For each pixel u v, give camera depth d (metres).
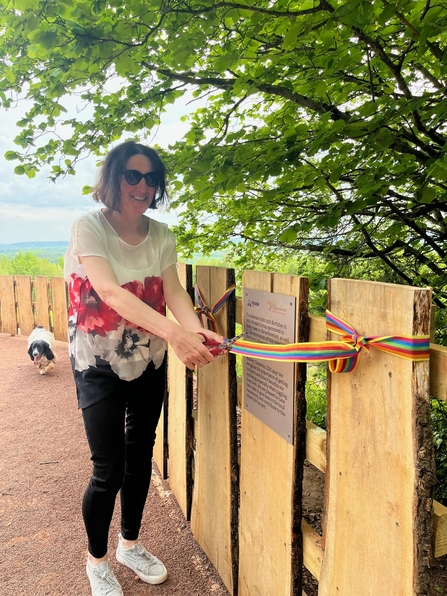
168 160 2.55
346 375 1.26
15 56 2.06
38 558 2.30
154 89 2.49
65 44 1.76
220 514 2.14
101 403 1.89
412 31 1.69
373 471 1.17
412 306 1.00
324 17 1.65
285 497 1.60
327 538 1.39
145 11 1.70
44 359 5.62
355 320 1.21
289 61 2.23
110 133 2.67
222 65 2.03
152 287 1.98
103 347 1.89
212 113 2.88
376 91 2.28
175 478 2.85
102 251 1.80
